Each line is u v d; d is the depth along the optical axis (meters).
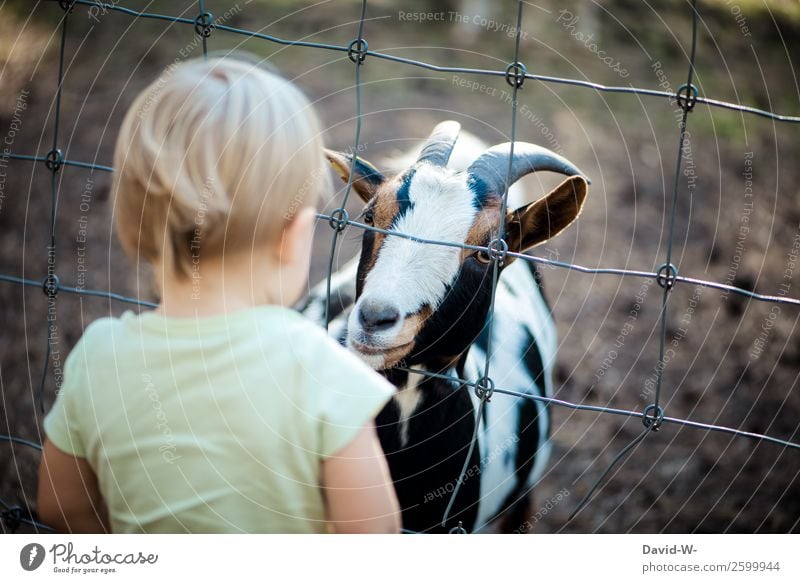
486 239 2.76
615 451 4.52
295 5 9.54
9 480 3.81
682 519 4.08
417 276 2.66
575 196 2.78
